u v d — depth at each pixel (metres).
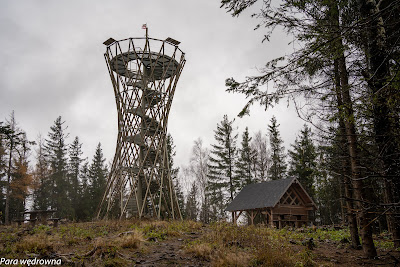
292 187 26.73
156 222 16.11
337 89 6.10
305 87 6.00
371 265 8.33
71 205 40.00
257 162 38.88
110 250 8.44
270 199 25.12
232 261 8.06
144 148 24.36
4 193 33.16
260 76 5.98
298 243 12.03
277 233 13.84
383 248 10.92
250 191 29.14
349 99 6.13
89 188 41.94
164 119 24.41
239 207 27.48
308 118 5.82
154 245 10.27
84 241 10.34
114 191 23.97
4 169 31.33
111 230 13.91
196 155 39.50
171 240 11.27
